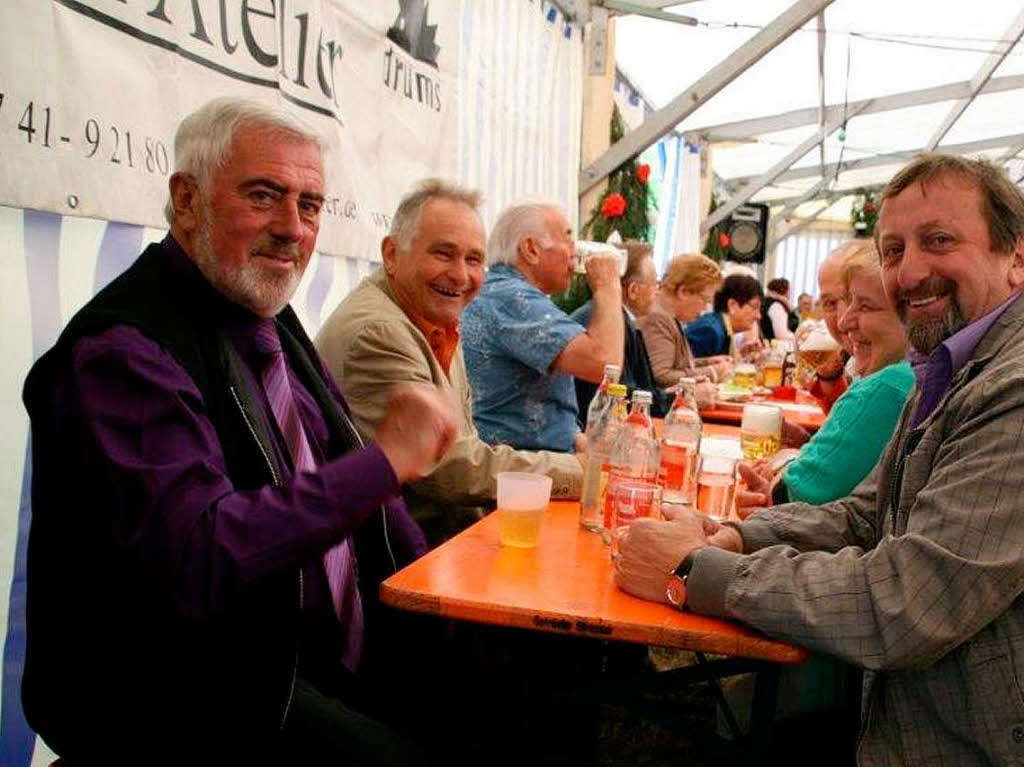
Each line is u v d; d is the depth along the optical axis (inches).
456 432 46.8
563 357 93.9
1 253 58.9
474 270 84.2
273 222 50.8
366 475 44.1
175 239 51.2
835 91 300.2
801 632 44.5
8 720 61.1
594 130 214.8
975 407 44.3
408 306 84.1
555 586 51.8
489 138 161.5
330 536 43.1
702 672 51.0
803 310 439.2
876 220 55.2
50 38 60.2
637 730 92.6
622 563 51.6
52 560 44.3
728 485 75.8
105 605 44.4
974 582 41.2
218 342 49.5
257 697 46.1
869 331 69.8
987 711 42.3
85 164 64.0
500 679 69.9
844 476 65.0
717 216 388.8
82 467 41.6
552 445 100.9
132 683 44.8
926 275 49.5
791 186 522.3
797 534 59.4
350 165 108.1
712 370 193.2
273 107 51.8
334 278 108.1
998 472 41.9
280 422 54.4
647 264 169.9
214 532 40.6
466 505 77.4
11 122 57.3
